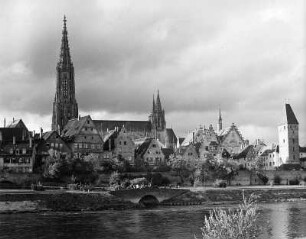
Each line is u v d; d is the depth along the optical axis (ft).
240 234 201.46
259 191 602.03
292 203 561.02
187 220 404.57
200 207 508.53
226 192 582.76
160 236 335.06
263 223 383.24
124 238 328.49
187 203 541.75
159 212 462.19
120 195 509.35
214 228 216.74
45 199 472.03
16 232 347.77
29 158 637.30
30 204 460.96
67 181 601.62
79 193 490.49
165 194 538.47
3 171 592.60
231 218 208.13
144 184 601.21
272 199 591.37
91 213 452.35
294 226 371.35
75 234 342.03
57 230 356.18
